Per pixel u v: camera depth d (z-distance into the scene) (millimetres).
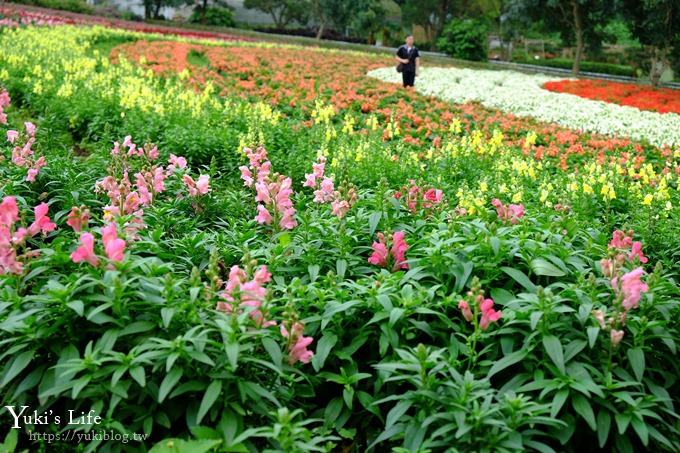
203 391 3234
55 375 3203
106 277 3328
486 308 3404
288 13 50062
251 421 3260
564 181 8422
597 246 4621
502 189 7004
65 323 3338
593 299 3689
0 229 3668
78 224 4027
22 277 3773
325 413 3641
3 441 3355
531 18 30375
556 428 3217
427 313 3920
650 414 3199
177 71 18625
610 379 3287
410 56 19281
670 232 6418
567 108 18438
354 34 51344
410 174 8297
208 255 4895
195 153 9062
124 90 11500
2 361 3463
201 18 46875
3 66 14906
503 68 34156
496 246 4070
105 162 6871
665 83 32625
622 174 9305
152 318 3361
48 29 25672
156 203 5855
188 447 2873
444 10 49281
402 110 15156
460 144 9461
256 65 21859
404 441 3154
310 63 23984
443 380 3395
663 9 24453
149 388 3178
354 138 9805
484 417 2949
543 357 3459
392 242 4484
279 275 4426
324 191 5688
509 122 14797
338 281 4215
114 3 54656
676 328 3932
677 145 13141
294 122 12711
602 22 29078
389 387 3705
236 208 6188
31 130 6660
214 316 3385
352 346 3762
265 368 3480
